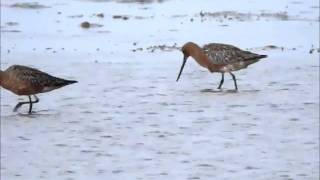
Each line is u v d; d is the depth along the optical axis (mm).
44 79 16969
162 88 19969
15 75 16703
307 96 18500
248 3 44656
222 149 13102
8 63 25516
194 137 14086
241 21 37656
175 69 23516
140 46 29875
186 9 42969
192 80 21391
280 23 36688
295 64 24188
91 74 22562
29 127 15266
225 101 17922
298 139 13844
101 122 15633
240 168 11805
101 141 13859
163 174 11461
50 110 17172
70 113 16719
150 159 12445
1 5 45438
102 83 20812
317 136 14086
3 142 13898
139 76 22062
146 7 44375
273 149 13086
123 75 22281
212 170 11688
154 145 13477
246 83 20750
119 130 14797
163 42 30984
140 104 17641
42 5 45688
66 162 12320
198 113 16469
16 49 29359
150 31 34594
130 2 46688
